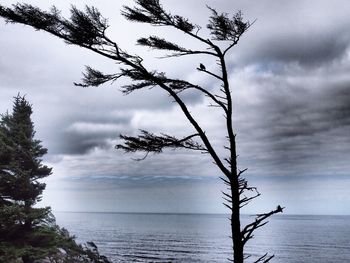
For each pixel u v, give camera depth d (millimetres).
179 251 127938
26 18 5457
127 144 5660
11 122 31797
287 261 106375
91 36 5555
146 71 5836
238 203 5902
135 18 5871
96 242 152875
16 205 27359
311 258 113562
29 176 29875
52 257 33531
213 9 6043
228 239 194875
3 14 5402
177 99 6035
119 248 131250
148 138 5609
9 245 27297
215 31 6188
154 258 105188
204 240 185375
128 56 5859
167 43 6051
